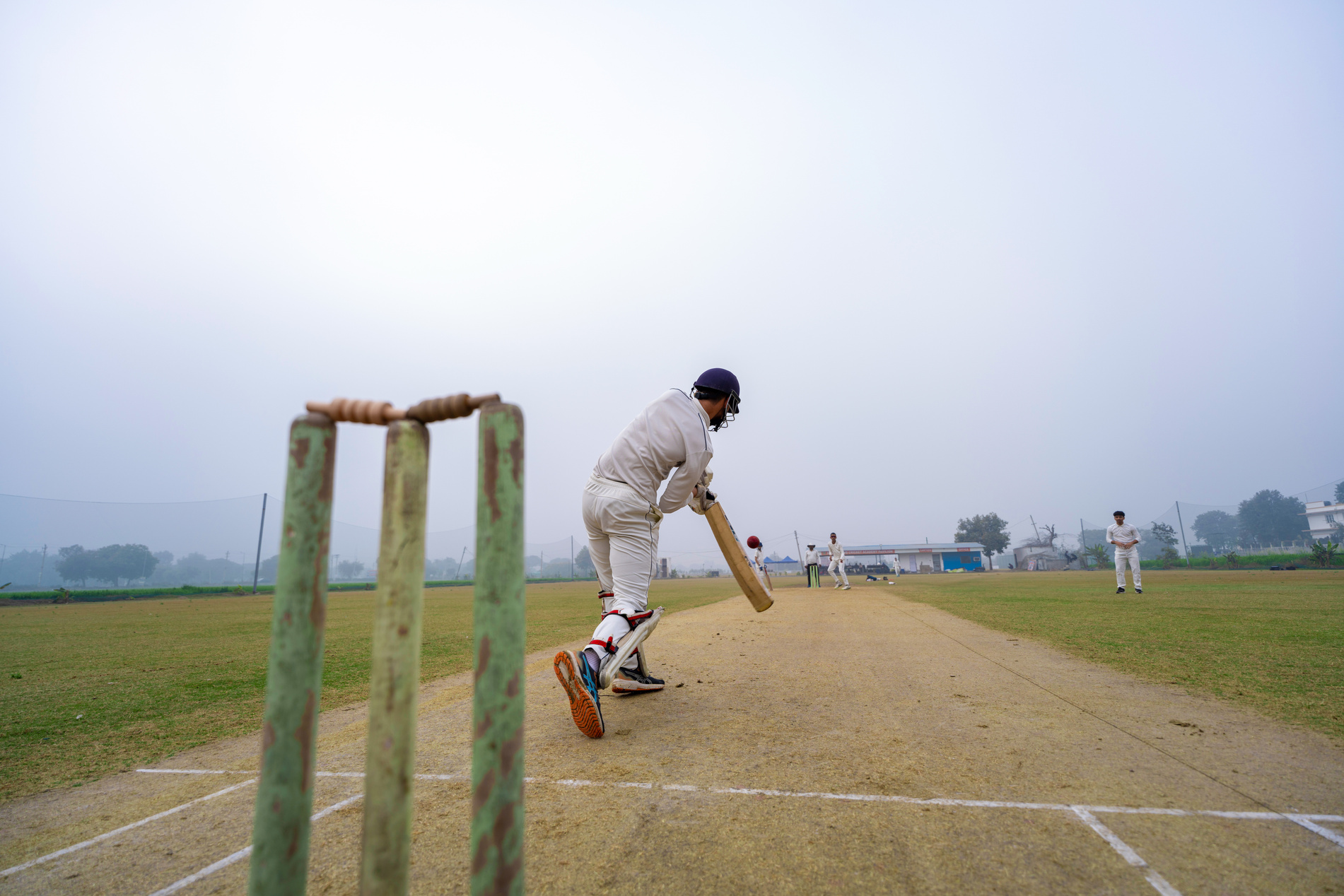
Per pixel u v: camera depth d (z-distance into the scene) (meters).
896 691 3.16
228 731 2.94
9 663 5.31
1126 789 1.82
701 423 2.76
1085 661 3.92
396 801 0.78
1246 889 1.28
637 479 2.69
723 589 23.19
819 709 2.81
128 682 4.30
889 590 15.52
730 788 1.88
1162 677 3.39
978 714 2.67
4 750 2.64
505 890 0.79
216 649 6.20
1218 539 100.62
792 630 6.09
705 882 1.34
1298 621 5.93
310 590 0.83
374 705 0.79
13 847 1.67
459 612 11.36
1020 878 1.33
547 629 7.22
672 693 3.23
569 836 1.58
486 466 0.84
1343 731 2.36
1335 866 1.37
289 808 0.79
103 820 1.86
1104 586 15.45
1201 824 1.59
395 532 0.82
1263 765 2.00
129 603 19.45
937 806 1.72
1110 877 1.33
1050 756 2.12
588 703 2.33
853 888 1.30
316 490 0.85
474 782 0.80
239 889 1.42
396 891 0.77
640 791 1.87
